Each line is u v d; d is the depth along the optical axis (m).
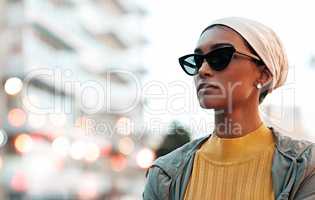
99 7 46.34
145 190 1.61
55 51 32.25
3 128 12.84
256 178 1.47
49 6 31.62
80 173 13.33
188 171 1.55
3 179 13.44
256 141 1.52
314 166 1.40
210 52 1.50
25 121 12.27
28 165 13.33
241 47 1.48
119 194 11.34
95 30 44.34
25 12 25.27
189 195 1.52
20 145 12.77
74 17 38.25
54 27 32.09
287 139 1.49
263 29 1.51
